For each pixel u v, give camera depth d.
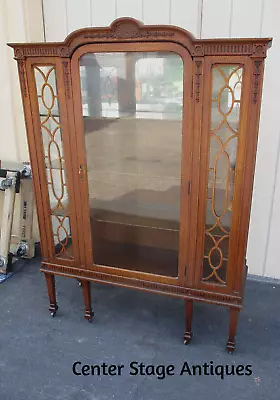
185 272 1.74
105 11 2.22
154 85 1.63
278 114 2.06
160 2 2.10
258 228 2.31
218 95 1.46
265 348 1.84
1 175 2.45
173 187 1.72
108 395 1.58
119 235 1.86
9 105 2.46
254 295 2.27
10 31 2.31
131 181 1.80
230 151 1.52
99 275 1.90
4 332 1.96
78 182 1.78
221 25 2.04
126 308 2.16
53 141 1.76
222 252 1.66
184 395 1.58
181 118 1.57
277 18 1.93
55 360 1.77
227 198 1.59
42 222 1.92
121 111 1.72
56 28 2.35
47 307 2.17
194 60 1.43
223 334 1.94
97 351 1.83
